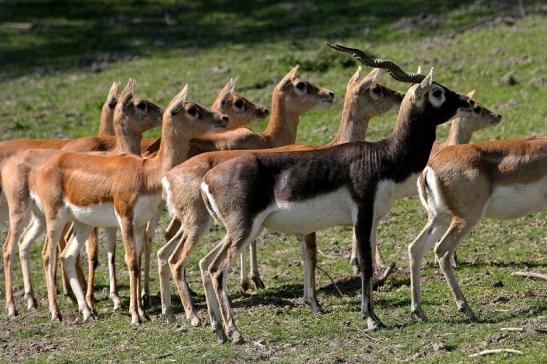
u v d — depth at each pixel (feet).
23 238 106.42
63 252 101.40
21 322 100.42
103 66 219.00
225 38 234.99
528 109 157.79
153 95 188.44
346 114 113.09
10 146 115.85
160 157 97.91
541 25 206.59
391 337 82.28
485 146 90.74
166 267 93.86
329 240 119.85
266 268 111.75
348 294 99.30
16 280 117.19
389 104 112.88
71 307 105.29
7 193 106.01
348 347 80.53
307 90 118.62
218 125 99.25
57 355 85.92
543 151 90.74
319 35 226.99
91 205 97.86
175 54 223.51
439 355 75.87
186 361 79.66
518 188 90.38
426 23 223.92
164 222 131.95
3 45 238.68
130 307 96.32
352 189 83.41
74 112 185.68
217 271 83.56
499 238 113.19
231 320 83.97
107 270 117.19
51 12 263.90
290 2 261.65
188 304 91.56
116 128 114.11
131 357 83.25
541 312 85.92
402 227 121.29
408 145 84.17
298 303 97.19
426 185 90.17
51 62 226.38
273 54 212.64
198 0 272.10
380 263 106.73
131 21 256.11
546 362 71.56
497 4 233.35
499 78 174.60
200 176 89.45
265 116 122.11
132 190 95.76
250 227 82.94
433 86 83.92
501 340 77.71
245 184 82.58
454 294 88.02
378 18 235.61
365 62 83.61
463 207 88.94
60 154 101.96
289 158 84.02
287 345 82.48
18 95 201.77
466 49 195.52
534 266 102.06
